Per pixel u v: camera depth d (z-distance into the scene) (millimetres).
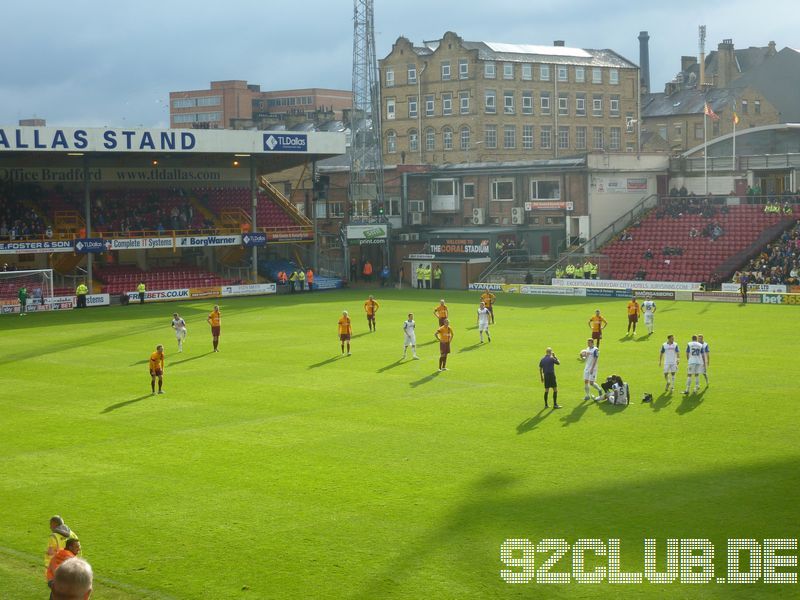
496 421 32344
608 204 97250
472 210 105438
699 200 94938
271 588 18422
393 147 132000
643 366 43219
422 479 25469
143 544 20922
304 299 83625
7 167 91625
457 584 18453
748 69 155625
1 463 27875
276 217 101750
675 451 27891
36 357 49906
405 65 129500
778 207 87500
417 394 37375
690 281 83375
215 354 49406
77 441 30484
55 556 15953
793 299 71188
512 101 126250
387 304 76500
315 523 22078
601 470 26000
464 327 59562
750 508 22484
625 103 135375
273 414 34094
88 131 79562
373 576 18891
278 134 88312
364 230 98375
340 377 41594
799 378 39531
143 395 38281
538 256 96188
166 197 98125
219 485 25250
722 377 40000
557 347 49906
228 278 92625
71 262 89562
